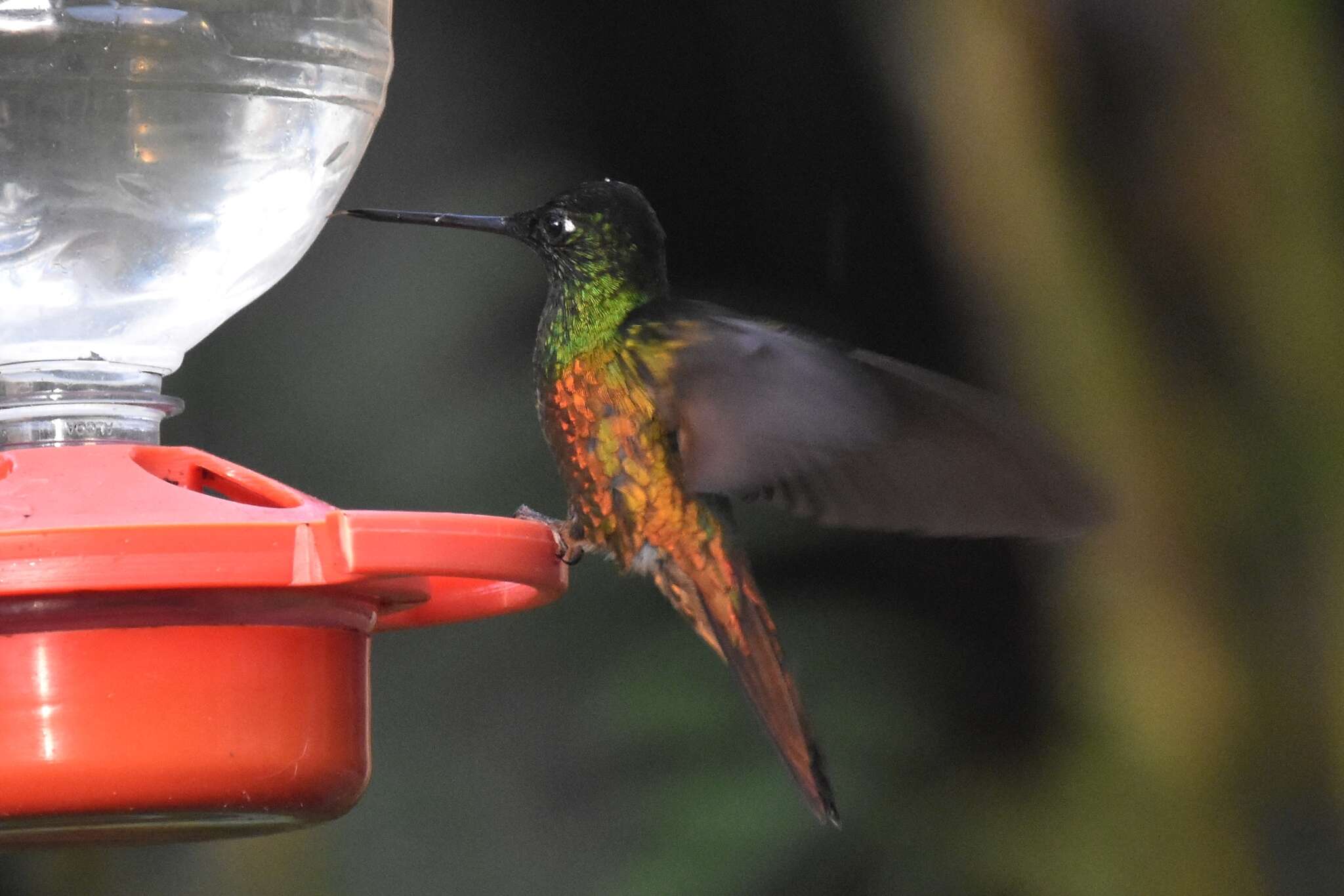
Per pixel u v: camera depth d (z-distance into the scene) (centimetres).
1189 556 1044
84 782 462
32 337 546
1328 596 1030
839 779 1016
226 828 517
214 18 585
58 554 432
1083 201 1076
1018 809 1025
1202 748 1025
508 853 1045
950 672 1088
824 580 1138
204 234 582
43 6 562
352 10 608
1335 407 1049
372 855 1048
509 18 1252
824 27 1266
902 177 1256
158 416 549
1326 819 1008
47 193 557
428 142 1205
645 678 1055
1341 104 1072
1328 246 1062
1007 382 1081
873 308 1261
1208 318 1070
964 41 1062
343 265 1145
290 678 486
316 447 1112
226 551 440
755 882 975
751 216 1280
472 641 1109
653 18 1277
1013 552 1127
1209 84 1064
